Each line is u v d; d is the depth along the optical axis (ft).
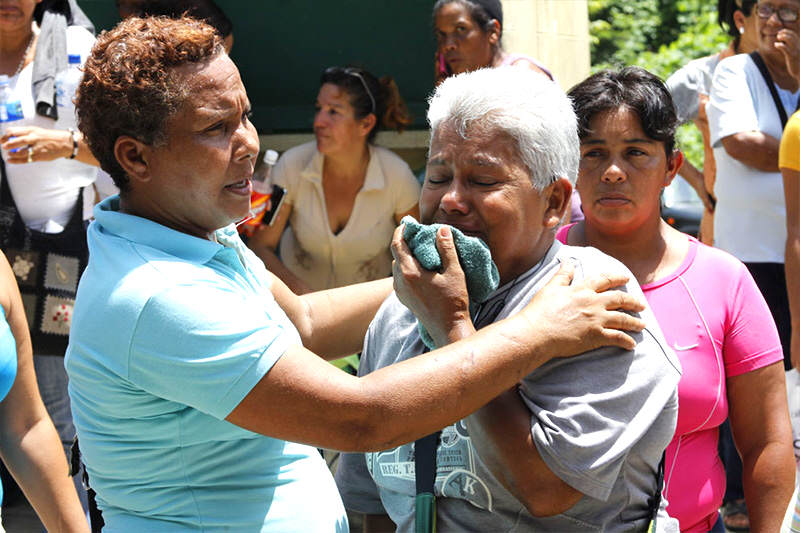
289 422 6.18
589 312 6.45
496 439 6.47
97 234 6.65
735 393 8.77
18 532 13.29
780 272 15.05
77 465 7.16
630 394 6.46
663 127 8.87
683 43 40.70
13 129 12.66
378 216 15.80
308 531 6.75
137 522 6.58
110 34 6.48
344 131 15.26
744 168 15.12
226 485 6.58
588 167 9.04
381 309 7.80
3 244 13.04
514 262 7.01
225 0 18.97
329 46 19.44
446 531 6.95
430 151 6.97
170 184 6.48
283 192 15.21
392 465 7.26
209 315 6.15
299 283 15.14
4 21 13.23
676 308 8.65
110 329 6.22
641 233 9.01
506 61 14.90
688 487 8.40
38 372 13.24
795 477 8.66
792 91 15.25
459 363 6.18
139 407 6.34
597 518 6.69
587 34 16.35
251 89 19.88
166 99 6.25
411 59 19.43
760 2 15.15
